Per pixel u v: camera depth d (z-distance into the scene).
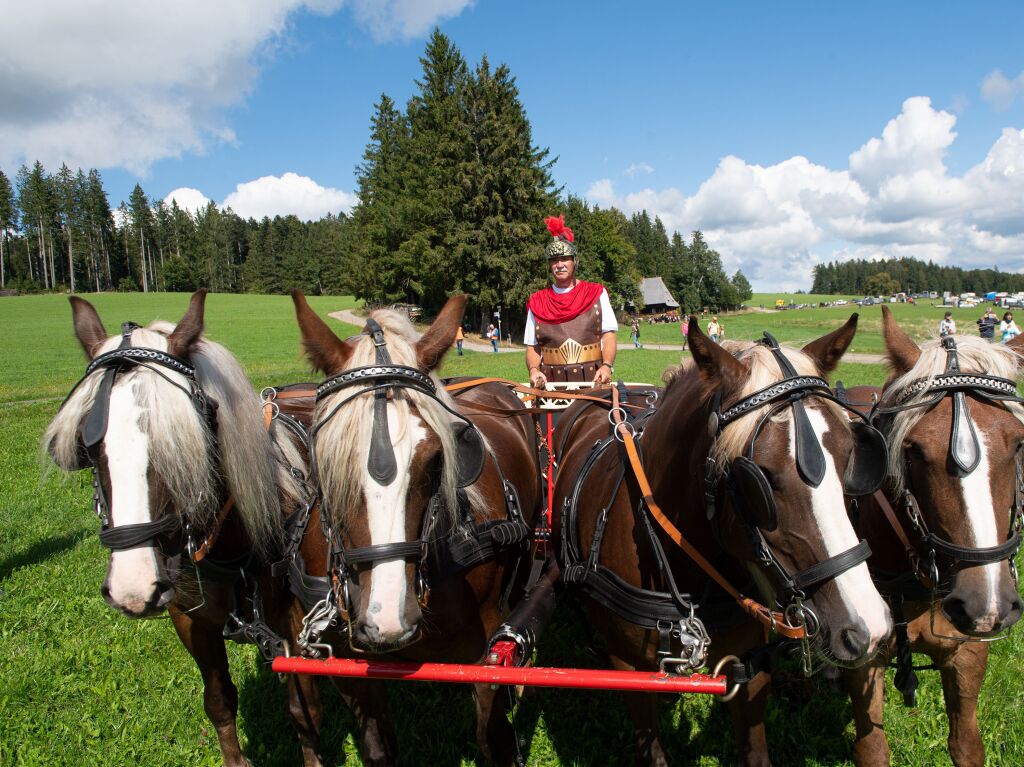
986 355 2.65
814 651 2.20
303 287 109.31
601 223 75.94
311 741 3.50
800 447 2.07
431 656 3.11
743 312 101.06
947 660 3.04
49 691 4.34
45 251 99.56
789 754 3.73
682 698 4.20
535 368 4.93
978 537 2.46
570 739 3.92
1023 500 2.64
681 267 108.69
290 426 3.50
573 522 3.44
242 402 2.97
